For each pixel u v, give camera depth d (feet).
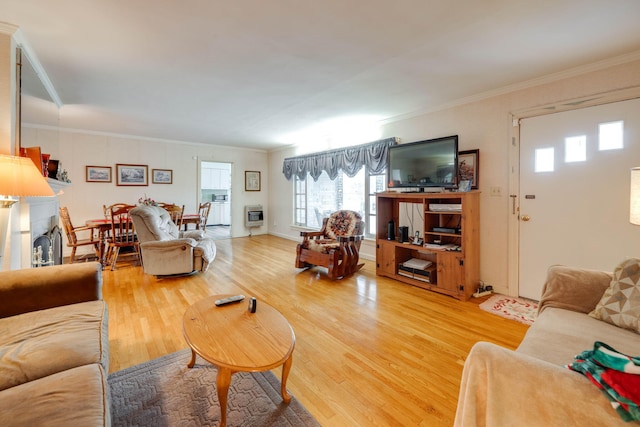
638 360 2.40
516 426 2.72
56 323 4.69
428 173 11.04
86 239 15.14
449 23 6.21
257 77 9.07
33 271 5.42
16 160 5.94
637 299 4.59
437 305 9.23
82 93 10.44
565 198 8.79
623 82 7.71
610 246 8.07
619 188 7.89
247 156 23.45
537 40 6.88
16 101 6.88
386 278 12.08
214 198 32.14
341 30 6.49
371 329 7.63
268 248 18.54
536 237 9.40
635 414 2.19
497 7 5.65
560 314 5.18
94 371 3.61
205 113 13.02
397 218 13.12
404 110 12.50
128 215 13.41
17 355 3.81
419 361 6.21
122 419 4.54
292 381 5.54
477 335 7.31
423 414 4.73
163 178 19.49
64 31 6.50
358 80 9.29
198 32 6.56
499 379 2.86
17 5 5.57
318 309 8.91
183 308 8.84
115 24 6.23
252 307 5.62
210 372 5.72
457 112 11.24
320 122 14.58
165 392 5.16
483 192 10.54
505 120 9.95
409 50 7.38
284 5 5.62
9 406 2.92
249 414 4.68
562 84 8.71
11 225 6.86
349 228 13.38
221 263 14.58
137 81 9.36
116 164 17.75
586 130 8.35
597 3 5.49
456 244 11.01
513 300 9.59
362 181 16.28
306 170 19.51
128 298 9.65
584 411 2.43
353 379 5.60
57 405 2.97
